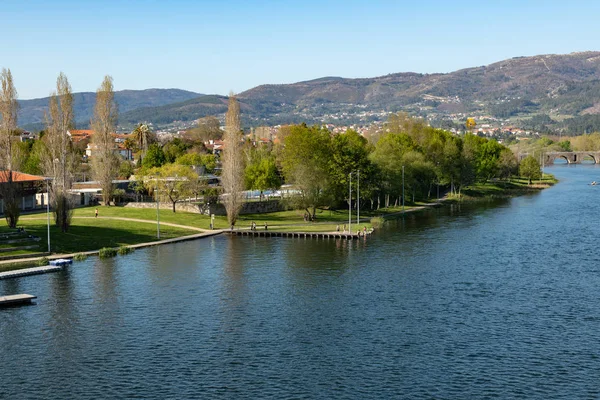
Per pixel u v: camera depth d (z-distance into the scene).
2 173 137.25
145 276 111.38
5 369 71.56
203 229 159.38
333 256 129.62
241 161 165.75
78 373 70.56
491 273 113.88
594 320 87.38
